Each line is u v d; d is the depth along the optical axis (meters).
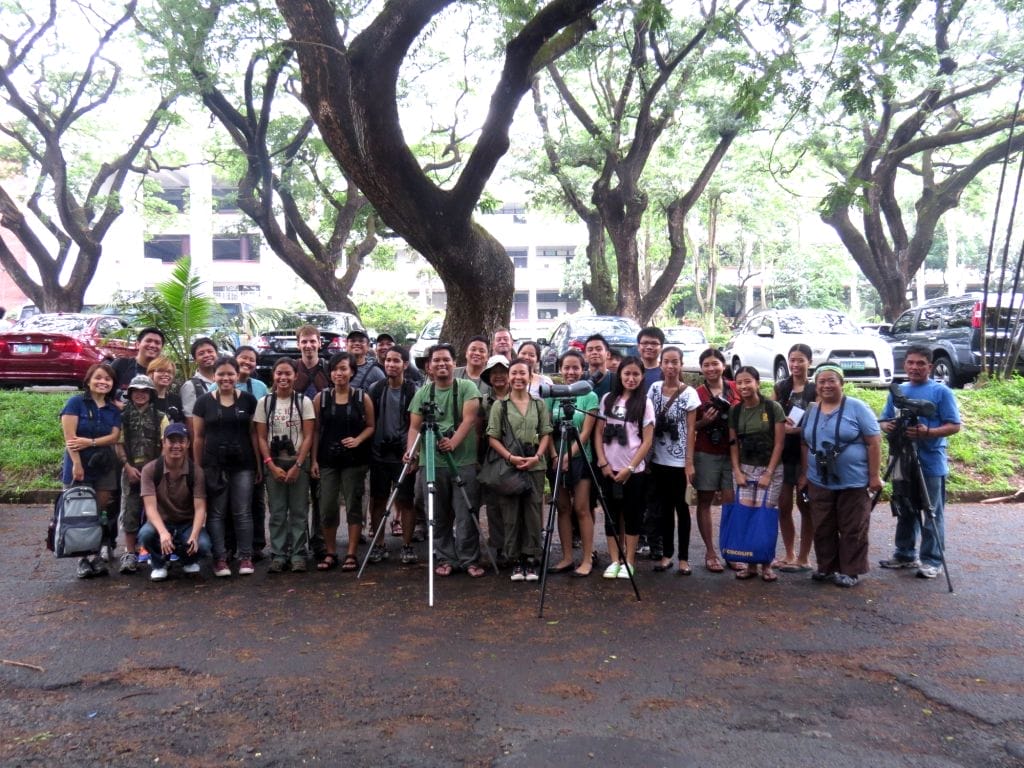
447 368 7.06
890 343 17.50
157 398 7.34
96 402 7.13
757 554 6.75
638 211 21.75
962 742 4.06
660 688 4.70
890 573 7.11
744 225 39.28
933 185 24.80
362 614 6.01
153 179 32.56
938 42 19.42
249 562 7.05
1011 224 14.12
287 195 23.25
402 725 4.25
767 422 6.76
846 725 4.25
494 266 11.66
